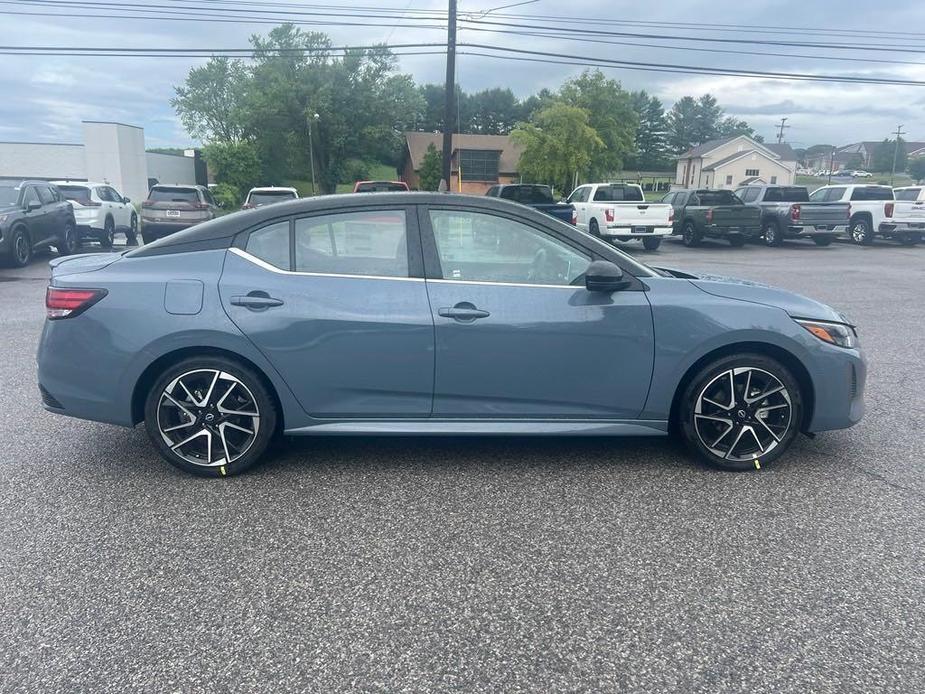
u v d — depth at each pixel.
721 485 4.05
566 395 4.12
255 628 2.74
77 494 3.95
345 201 4.12
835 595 2.96
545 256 4.13
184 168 55.62
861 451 4.60
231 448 4.16
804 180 93.25
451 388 4.07
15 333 8.30
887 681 2.44
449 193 4.21
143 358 3.98
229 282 4.00
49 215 15.87
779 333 4.06
